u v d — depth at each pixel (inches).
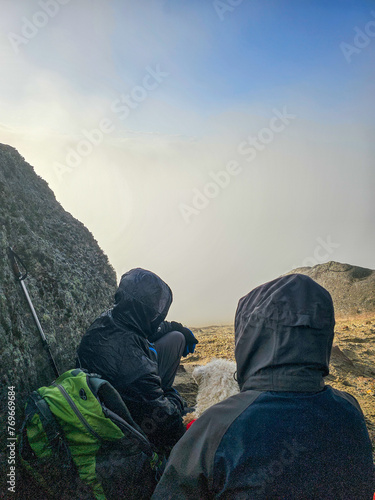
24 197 161.5
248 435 62.2
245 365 70.5
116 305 114.5
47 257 145.6
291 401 64.3
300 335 66.0
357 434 64.6
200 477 62.6
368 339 333.7
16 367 103.7
